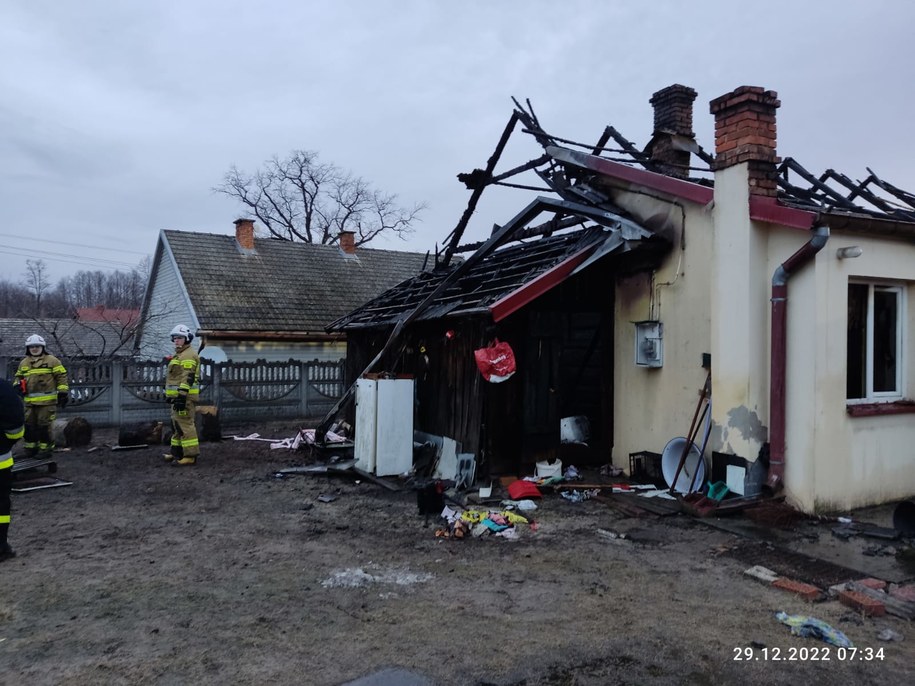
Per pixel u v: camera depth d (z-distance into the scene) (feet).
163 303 77.97
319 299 72.54
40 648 12.82
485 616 14.39
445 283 33.12
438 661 12.28
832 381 21.48
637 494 25.46
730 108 23.34
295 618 14.30
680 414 26.20
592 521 22.33
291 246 81.46
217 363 51.60
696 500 22.67
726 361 23.31
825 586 15.93
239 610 14.76
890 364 24.13
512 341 27.91
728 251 23.26
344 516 23.44
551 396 28.81
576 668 12.03
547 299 28.58
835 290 21.49
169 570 17.57
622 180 29.25
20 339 100.83
